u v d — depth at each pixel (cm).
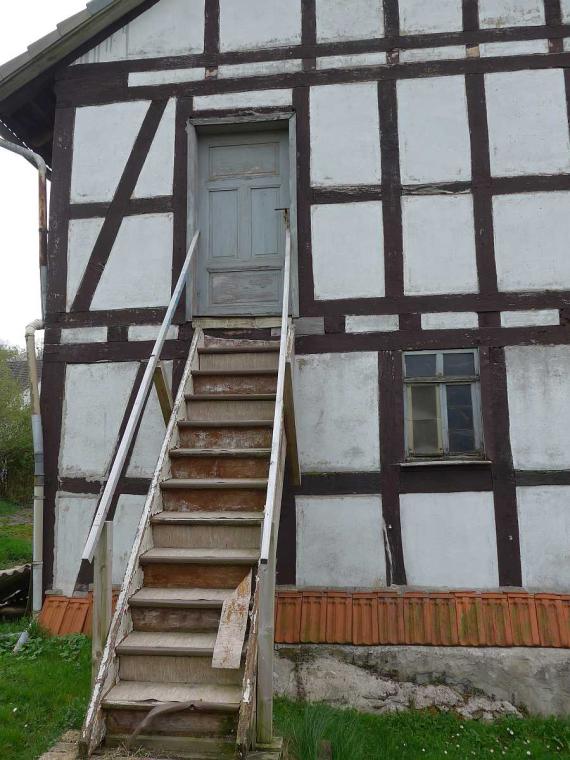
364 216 628
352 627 552
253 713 361
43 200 692
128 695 356
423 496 583
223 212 664
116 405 629
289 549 584
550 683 530
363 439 596
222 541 430
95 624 379
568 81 629
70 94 684
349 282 620
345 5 661
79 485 621
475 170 624
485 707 530
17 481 2289
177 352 625
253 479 465
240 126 661
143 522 421
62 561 611
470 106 633
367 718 518
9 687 481
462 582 567
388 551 577
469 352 605
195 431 500
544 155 620
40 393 640
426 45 646
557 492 574
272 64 660
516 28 639
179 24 680
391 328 610
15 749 409
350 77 650
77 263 656
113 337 639
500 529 572
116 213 659
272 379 542
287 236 564
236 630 373
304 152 643
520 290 604
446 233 619
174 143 662
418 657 543
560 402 586
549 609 548
